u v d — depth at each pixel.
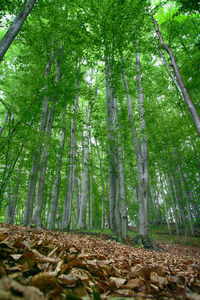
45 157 8.09
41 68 10.40
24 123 8.06
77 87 10.45
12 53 13.84
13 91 12.34
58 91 8.99
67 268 1.45
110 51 9.05
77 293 0.99
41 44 9.23
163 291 1.33
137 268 2.21
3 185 6.99
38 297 0.63
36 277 0.96
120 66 9.33
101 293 1.20
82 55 10.63
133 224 30.11
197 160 13.88
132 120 9.95
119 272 1.76
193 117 4.37
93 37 8.91
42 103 9.32
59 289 0.93
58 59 9.93
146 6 6.98
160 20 8.43
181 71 8.78
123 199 10.20
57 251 1.97
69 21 8.83
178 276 1.86
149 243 8.33
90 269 1.63
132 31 8.59
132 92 10.57
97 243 5.48
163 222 27.19
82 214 13.13
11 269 1.13
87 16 8.52
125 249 5.51
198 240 15.16
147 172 9.55
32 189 7.92
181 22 9.41
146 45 9.02
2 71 13.09
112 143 8.79
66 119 11.87
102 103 18.61
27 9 4.62
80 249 2.55
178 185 16.69
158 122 12.76
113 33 8.48
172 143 13.41
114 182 8.66
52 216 9.38
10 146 6.83
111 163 8.77
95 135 9.70
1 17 6.73
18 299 0.52
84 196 13.58
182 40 10.72
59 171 10.02
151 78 12.19
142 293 1.20
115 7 7.50
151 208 23.31
